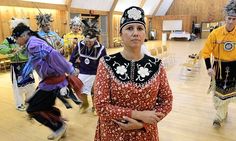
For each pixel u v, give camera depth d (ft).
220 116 9.05
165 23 58.90
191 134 8.78
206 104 11.98
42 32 10.34
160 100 3.82
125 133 3.60
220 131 8.97
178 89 14.82
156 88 3.59
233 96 8.67
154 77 3.57
